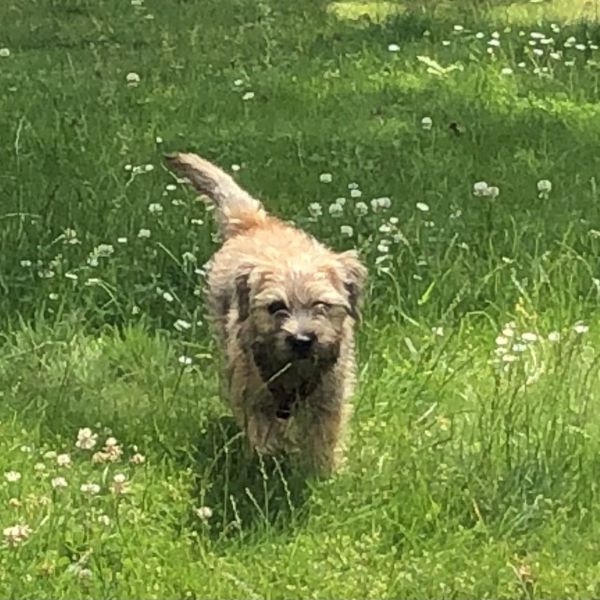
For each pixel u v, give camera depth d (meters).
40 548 6.32
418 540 6.52
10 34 18.16
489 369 8.12
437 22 18.03
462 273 9.42
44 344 8.48
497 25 17.89
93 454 7.30
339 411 7.32
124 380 8.26
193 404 7.89
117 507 6.56
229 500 6.88
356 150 12.39
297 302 7.02
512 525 6.59
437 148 12.65
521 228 10.25
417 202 10.98
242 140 12.89
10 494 6.75
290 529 6.63
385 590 6.15
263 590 6.15
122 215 10.53
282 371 6.95
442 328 8.62
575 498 6.84
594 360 7.97
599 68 15.45
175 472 7.10
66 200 10.93
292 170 11.89
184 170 8.92
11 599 6.01
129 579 6.20
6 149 12.33
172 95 14.52
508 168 12.02
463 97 14.38
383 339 8.52
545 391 7.65
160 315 9.04
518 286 8.86
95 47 17.33
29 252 9.80
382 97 14.34
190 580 6.17
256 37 17.67
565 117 13.71
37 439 7.43
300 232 8.50
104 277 9.38
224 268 7.91
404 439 7.36
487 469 6.97
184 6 20.16
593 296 9.10
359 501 6.86
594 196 11.26
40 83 15.12
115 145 12.62
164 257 9.73
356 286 7.45
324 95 14.50
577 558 6.39
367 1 20.61
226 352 7.61
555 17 18.75
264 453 7.32
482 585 6.18
